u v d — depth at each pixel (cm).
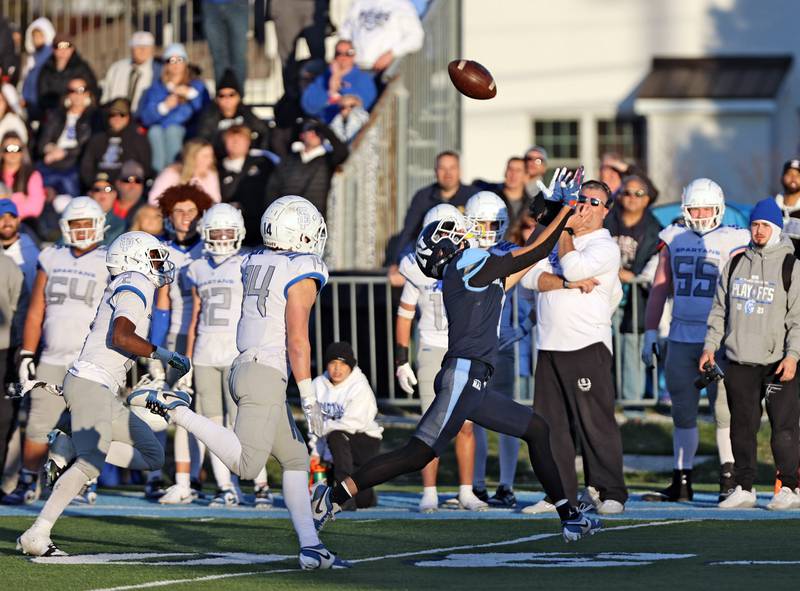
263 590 2023
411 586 2048
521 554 2420
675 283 3291
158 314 3500
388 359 4216
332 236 4541
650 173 7519
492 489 3700
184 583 2094
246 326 2289
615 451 3017
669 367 3297
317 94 4888
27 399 3781
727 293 3091
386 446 4028
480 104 7856
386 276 4216
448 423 2325
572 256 2975
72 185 4931
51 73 5175
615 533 2691
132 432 2530
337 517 3009
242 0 5125
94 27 5766
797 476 3091
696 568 2214
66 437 2558
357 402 3189
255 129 4875
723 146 7550
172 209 3534
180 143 4916
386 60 4962
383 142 4816
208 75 5672
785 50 7700
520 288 3303
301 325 2242
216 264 3331
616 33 7750
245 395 2253
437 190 4041
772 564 2250
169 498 3381
